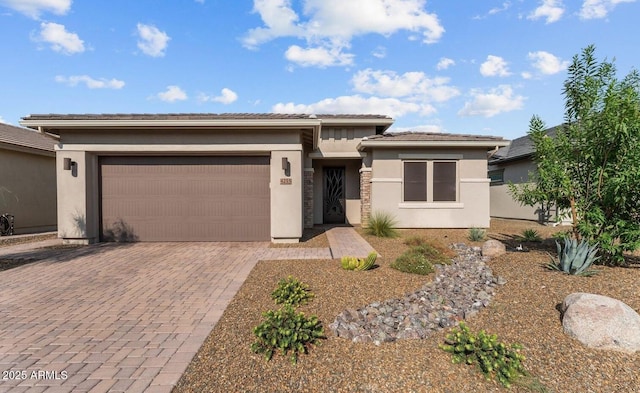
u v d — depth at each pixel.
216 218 10.49
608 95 6.02
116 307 5.07
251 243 10.22
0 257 8.39
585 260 5.85
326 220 15.26
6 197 13.33
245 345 3.84
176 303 5.21
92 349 3.80
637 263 6.59
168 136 9.98
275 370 3.36
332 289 5.59
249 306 4.99
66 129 9.77
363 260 6.83
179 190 10.47
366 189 13.73
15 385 3.12
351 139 14.25
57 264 7.69
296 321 3.89
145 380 3.20
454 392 3.06
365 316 4.55
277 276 6.43
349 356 3.61
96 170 10.30
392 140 12.67
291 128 9.91
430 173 13.18
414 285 5.88
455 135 13.80
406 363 3.48
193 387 3.10
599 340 3.65
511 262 7.05
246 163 10.52
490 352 3.39
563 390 3.09
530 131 7.35
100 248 9.50
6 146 12.94
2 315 4.79
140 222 10.43
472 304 5.04
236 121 9.38
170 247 9.62
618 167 6.05
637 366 3.37
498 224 15.24
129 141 9.92
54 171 15.68
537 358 3.55
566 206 7.11
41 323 4.51
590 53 6.63
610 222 6.40
